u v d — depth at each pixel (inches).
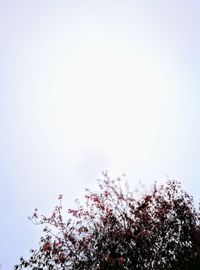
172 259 565.0
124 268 534.0
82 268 530.0
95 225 609.3
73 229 589.9
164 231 603.5
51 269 526.0
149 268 548.7
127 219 621.6
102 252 554.3
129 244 571.8
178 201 655.1
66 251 553.9
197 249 575.2
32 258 532.7
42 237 567.2
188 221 625.3
